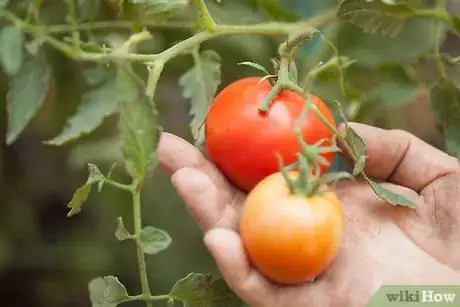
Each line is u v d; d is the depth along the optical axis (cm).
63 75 79
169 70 78
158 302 88
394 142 65
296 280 56
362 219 63
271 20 72
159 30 74
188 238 91
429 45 71
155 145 55
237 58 75
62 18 73
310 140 58
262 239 55
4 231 96
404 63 72
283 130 58
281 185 56
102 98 61
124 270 94
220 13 72
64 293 97
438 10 67
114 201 88
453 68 69
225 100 60
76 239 99
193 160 61
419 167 65
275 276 56
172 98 90
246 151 58
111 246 95
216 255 56
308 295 58
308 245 55
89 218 101
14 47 64
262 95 59
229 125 59
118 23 69
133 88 55
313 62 72
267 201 55
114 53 61
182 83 66
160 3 63
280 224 55
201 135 64
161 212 91
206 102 65
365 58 72
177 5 63
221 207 59
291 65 60
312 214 55
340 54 72
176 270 89
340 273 60
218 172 61
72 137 60
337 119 73
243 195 61
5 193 97
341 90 69
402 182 66
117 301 58
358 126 65
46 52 75
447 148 69
